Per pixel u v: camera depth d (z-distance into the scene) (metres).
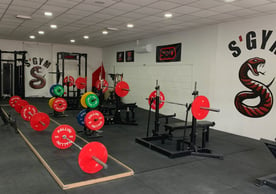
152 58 9.23
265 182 3.27
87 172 3.20
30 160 3.96
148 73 9.51
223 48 6.35
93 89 12.96
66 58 12.10
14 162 3.85
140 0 4.61
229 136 5.94
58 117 7.73
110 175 3.37
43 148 4.55
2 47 11.13
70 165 3.72
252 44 5.66
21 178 3.27
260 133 5.58
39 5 5.16
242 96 5.92
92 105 5.50
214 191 3.08
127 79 10.97
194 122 4.50
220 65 6.45
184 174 3.58
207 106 4.34
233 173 3.68
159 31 7.90
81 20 6.56
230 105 6.22
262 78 5.48
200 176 3.53
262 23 5.45
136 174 3.53
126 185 3.16
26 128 6.10
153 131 5.53
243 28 5.84
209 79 6.79
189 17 5.84
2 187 3.00
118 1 4.71
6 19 6.65
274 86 5.27
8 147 4.61
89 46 12.88
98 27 7.48
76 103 9.62
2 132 5.71
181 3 4.73
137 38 9.57
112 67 12.30
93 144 3.16
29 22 7.00
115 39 9.99
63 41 11.17
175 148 4.90
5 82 11.17
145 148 4.80
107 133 5.93
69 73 12.75
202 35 6.98
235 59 6.05
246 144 5.28
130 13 5.64
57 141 4.28
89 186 3.09
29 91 12.04
